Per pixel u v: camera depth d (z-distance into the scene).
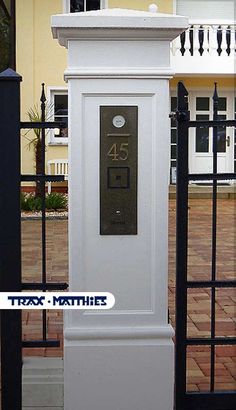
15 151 3.68
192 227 12.52
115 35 3.60
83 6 17.80
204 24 17.56
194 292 7.07
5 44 8.73
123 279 3.73
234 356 5.02
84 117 3.66
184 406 3.92
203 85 18.73
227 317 6.12
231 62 17.70
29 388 4.08
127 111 3.66
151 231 3.72
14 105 3.66
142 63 3.64
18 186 3.70
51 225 12.79
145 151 3.69
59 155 17.34
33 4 17.44
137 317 3.74
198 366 4.80
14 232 3.72
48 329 5.62
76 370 3.73
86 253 3.72
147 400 3.77
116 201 3.70
